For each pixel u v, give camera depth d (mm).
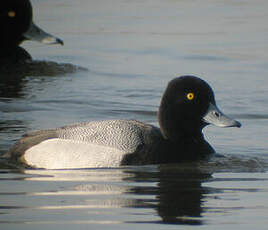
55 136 11258
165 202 9031
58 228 7984
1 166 11016
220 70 18953
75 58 20922
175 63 19938
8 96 16516
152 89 17156
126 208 8727
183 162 11258
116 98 16312
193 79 11617
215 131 13477
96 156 10922
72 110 15195
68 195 9289
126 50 21656
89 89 17250
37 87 17500
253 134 13203
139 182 10008
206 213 8578
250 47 21797
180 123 11523
